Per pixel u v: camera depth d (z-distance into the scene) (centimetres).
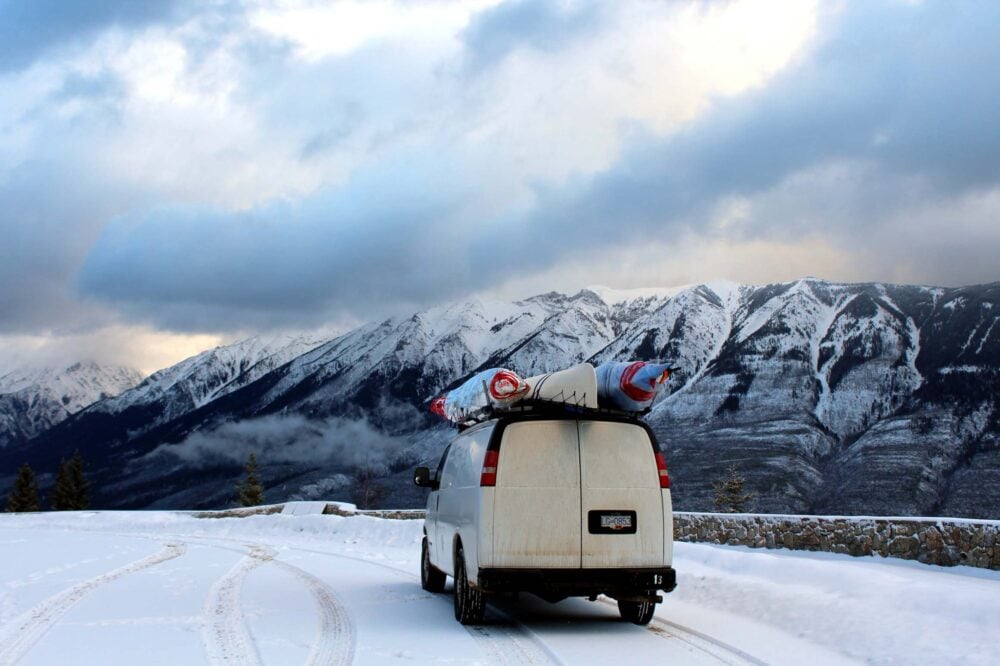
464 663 750
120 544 2328
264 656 773
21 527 3759
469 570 938
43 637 871
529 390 930
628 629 939
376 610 1077
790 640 872
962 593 848
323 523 2773
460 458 1086
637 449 938
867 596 927
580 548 900
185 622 968
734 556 1308
